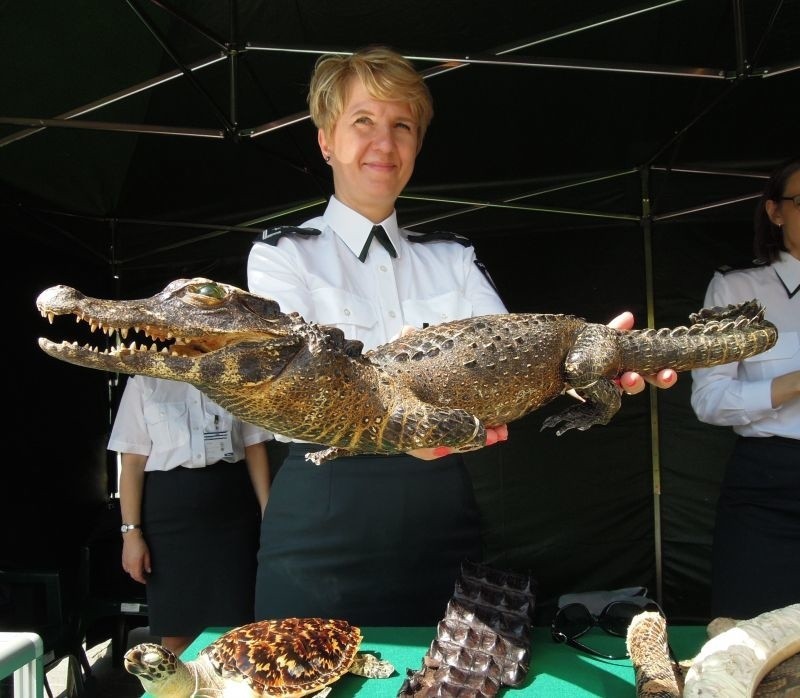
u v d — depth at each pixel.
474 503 2.35
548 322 1.77
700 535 5.32
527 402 1.71
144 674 1.72
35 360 4.58
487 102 4.08
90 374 5.32
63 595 4.11
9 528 4.25
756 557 2.73
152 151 4.39
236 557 3.96
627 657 1.81
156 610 3.89
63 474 4.89
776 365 2.86
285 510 2.23
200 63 3.43
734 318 2.01
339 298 2.19
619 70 3.18
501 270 5.56
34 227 4.54
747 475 2.79
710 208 5.07
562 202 5.26
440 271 2.42
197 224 5.21
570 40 3.65
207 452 3.90
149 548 3.92
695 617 5.22
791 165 2.78
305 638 1.86
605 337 1.79
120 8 3.40
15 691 1.58
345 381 1.40
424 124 2.33
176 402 3.94
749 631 1.36
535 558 5.49
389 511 2.16
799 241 2.81
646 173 5.02
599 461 5.47
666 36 3.68
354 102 2.12
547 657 1.82
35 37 3.38
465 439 1.44
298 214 5.30
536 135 4.45
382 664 1.84
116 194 4.82
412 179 4.86
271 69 3.75
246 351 1.34
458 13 3.47
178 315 1.31
